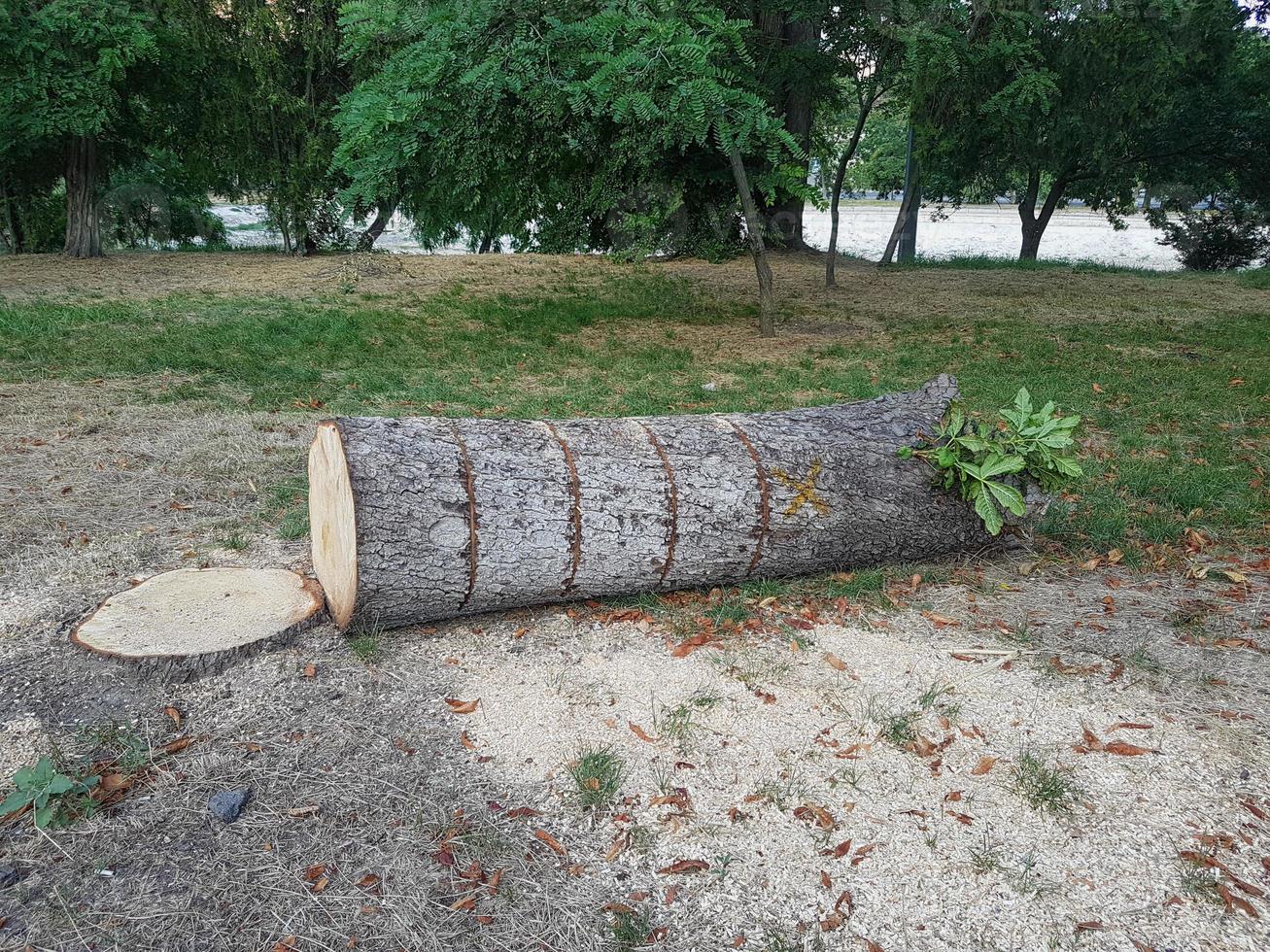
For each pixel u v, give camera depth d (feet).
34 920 7.70
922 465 14.66
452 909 7.92
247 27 58.95
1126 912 7.94
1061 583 14.60
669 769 9.79
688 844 8.73
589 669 11.77
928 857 8.58
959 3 39.91
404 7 27.58
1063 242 108.17
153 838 8.63
